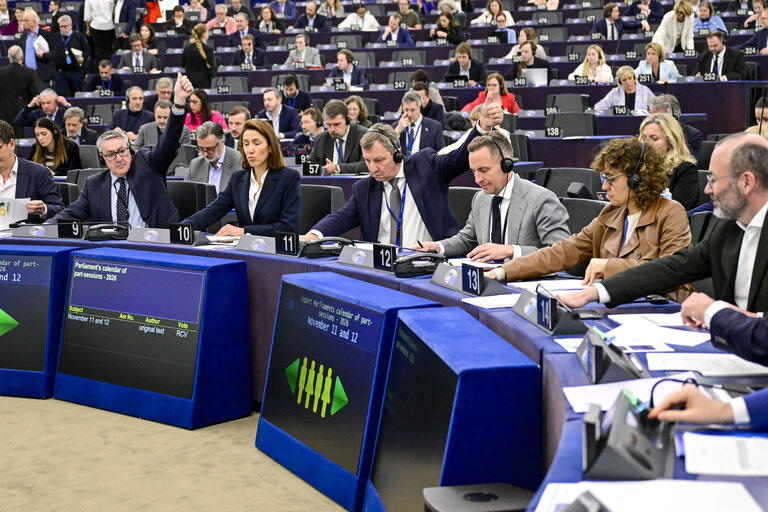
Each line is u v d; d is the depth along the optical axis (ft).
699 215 10.65
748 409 4.80
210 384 11.50
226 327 11.63
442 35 40.14
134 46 39.40
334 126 23.36
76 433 11.30
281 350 10.48
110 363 12.20
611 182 9.30
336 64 40.52
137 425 11.58
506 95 30.27
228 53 41.24
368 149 12.84
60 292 12.96
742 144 7.50
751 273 7.75
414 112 24.32
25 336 12.96
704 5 38.04
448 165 13.10
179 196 16.49
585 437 4.48
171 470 10.02
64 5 49.47
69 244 13.43
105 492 9.41
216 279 11.49
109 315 12.29
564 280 9.52
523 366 6.48
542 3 45.47
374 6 47.70
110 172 14.99
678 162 14.85
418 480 7.10
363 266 10.77
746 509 3.86
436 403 6.89
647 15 40.34
